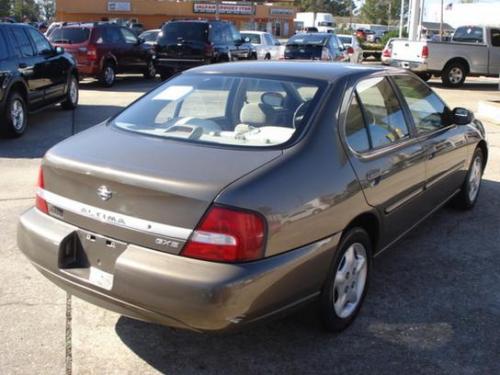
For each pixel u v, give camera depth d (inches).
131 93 587.8
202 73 164.9
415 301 158.4
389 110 165.2
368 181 140.6
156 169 116.0
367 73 159.5
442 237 206.2
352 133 142.5
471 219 225.5
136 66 692.7
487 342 138.8
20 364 126.3
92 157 124.6
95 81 703.7
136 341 136.5
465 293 163.9
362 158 141.6
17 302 152.9
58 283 126.9
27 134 373.1
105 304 119.3
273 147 126.9
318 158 128.0
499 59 716.7
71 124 408.5
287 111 138.7
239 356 131.3
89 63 610.9
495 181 280.5
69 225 126.1
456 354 133.6
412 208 173.2
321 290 130.3
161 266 109.5
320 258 124.6
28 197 241.0
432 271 177.9
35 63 384.5
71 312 148.7
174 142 132.1
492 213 233.3
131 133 140.5
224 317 107.2
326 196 125.3
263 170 116.9
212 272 106.8
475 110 513.3
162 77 703.1
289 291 117.3
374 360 130.7
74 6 1918.1
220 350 133.5
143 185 112.5
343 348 135.0
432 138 184.7
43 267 128.2
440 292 164.1
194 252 108.5
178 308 108.3
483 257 189.5
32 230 129.9
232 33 721.6
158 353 132.0
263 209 111.0
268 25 2138.3
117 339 137.2
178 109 151.3
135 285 111.6
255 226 109.3
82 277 121.6
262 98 145.0
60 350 132.0
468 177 225.6
